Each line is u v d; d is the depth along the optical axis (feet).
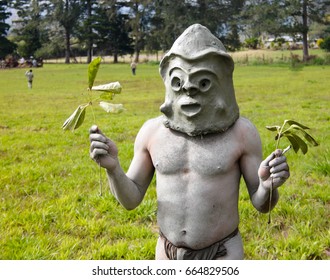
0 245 13.51
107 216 15.93
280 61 137.59
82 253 13.19
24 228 14.90
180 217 8.45
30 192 18.67
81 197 17.74
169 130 8.70
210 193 8.31
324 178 19.45
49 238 13.88
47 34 185.26
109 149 8.09
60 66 162.71
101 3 172.55
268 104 44.98
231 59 8.33
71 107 48.26
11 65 156.66
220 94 8.36
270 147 24.21
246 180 8.72
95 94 58.90
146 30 160.86
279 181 7.57
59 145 28.14
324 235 13.91
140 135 9.12
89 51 182.60
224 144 8.41
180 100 8.32
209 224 8.38
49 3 178.29
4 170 21.71
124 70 127.03
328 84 66.74
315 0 129.59
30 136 31.27
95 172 21.27
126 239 14.28
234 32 144.25
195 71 8.11
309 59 130.00
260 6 129.49
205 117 8.33
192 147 8.45
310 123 32.22
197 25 8.50
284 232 14.51
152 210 16.01
